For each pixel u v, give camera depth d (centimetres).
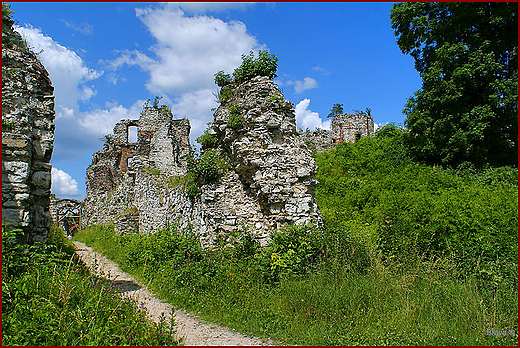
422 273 702
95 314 499
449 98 1716
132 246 1267
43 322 469
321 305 598
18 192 663
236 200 999
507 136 1712
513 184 1379
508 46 1778
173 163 2116
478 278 697
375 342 508
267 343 532
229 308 664
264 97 987
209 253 922
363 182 1717
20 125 692
